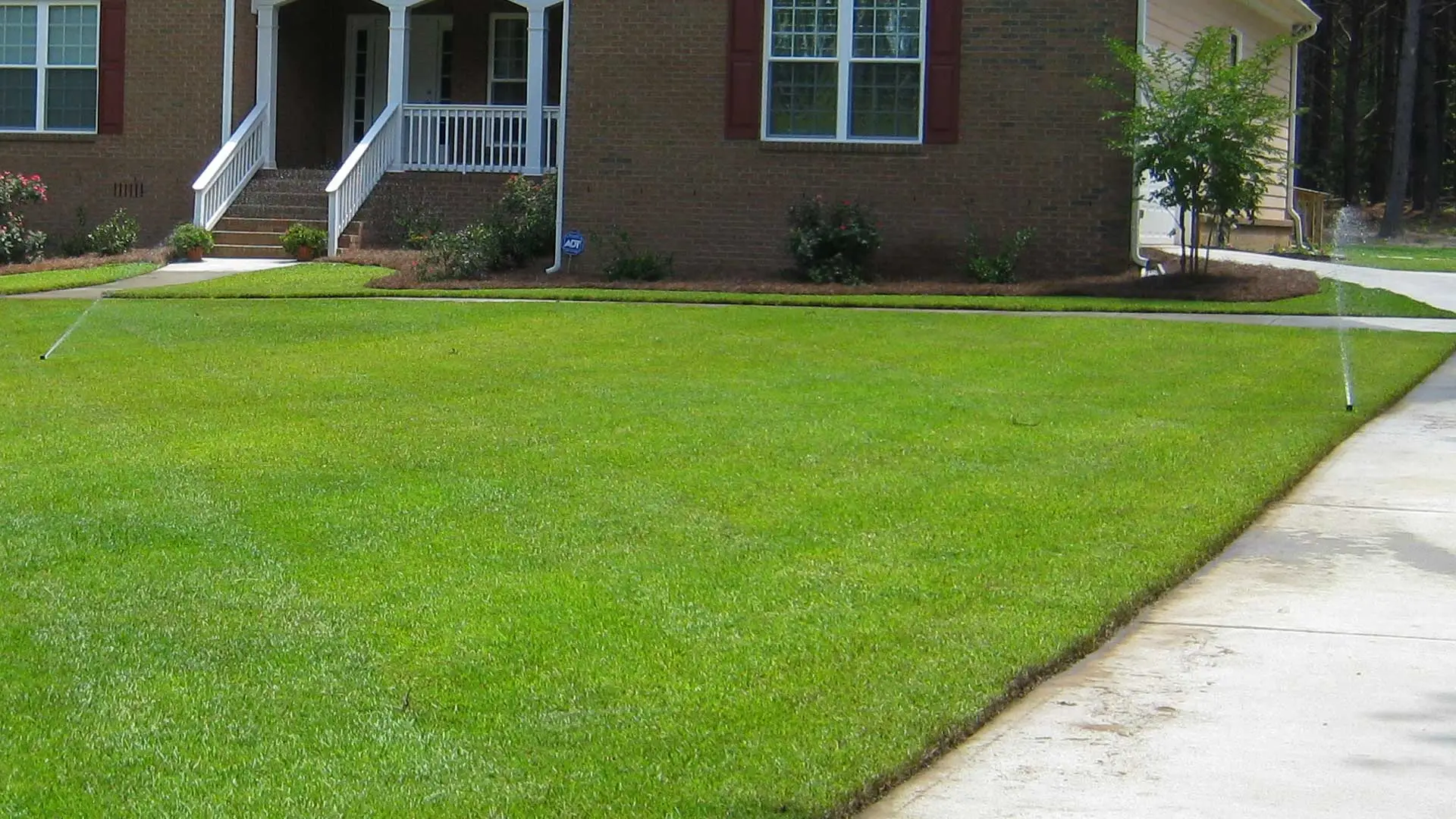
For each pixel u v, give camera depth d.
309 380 10.72
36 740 4.43
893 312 14.55
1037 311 14.89
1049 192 18.02
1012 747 4.54
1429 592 6.13
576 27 18.78
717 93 18.59
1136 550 6.57
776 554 6.49
